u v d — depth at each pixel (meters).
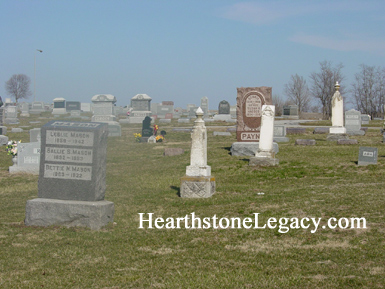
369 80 78.38
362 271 7.35
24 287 6.91
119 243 9.42
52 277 7.39
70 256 8.52
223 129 39.09
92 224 10.27
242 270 7.62
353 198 12.38
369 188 14.02
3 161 24.11
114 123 36.38
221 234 10.00
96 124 10.64
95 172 10.41
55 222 10.40
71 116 64.88
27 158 20.62
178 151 24.73
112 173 20.30
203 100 64.81
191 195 14.26
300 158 21.34
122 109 71.06
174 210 12.63
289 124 45.62
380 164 18.69
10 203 14.09
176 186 16.52
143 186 16.73
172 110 60.84
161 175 19.27
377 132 33.50
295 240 9.32
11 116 52.56
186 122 49.66
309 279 7.07
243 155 23.16
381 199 12.05
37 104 72.31
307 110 89.44
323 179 16.77
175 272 7.59
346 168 18.50
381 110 77.94
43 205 10.43
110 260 8.34
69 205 10.30
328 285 6.76
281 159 21.20
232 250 8.88
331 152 22.80
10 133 38.31
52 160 10.58
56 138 10.55
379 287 6.61
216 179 17.80
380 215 10.49
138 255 8.63
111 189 16.30
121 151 27.45
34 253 8.67
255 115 24.16
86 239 9.55
